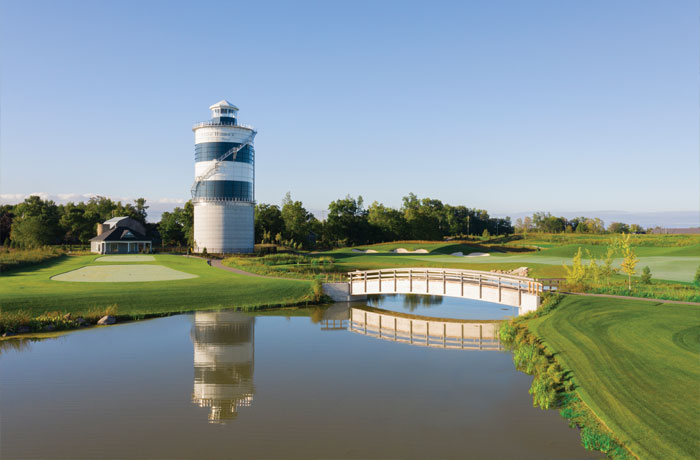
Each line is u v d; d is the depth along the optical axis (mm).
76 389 21719
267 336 32469
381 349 28906
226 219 91688
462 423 17703
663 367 19766
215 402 20062
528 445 15688
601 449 15023
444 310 43000
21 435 16969
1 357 26922
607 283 42219
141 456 15375
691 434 14414
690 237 108438
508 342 30234
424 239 160375
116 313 37219
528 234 157000
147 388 21984
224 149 91312
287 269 63000
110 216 151250
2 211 145750
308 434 16938
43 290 41281
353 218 152875
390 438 16500
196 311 40469
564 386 20047
